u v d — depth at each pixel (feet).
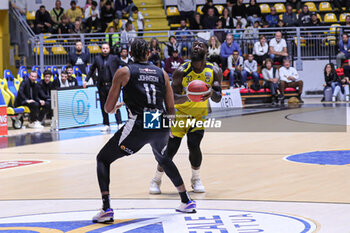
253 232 17.02
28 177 29.19
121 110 62.90
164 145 20.25
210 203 21.83
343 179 26.00
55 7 99.71
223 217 19.24
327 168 29.27
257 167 30.30
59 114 56.29
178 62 72.90
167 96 20.63
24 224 18.94
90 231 17.84
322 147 37.96
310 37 92.43
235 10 97.60
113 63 52.01
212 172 29.19
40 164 33.73
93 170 30.94
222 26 93.66
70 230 17.99
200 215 19.70
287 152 35.99
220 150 37.63
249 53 88.79
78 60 72.90
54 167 32.37
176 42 80.89
